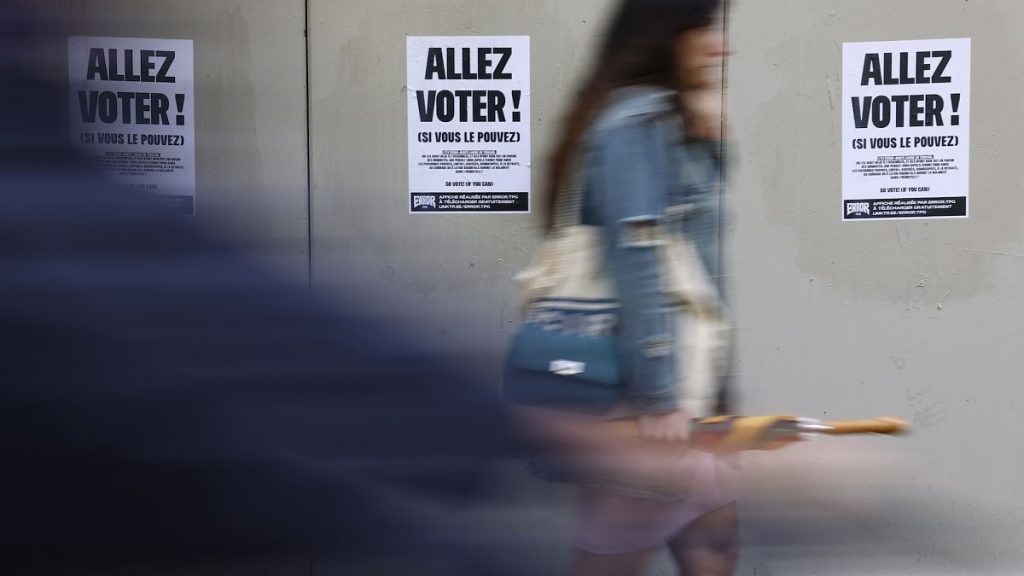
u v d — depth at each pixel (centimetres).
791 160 430
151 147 355
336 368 212
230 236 222
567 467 227
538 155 427
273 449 207
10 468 204
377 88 421
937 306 433
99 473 205
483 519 214
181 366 209
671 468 233
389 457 210
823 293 434
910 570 312
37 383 206
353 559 207
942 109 428
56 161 215
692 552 240
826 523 245
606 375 233
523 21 425
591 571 227
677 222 241
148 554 204
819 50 427
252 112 339
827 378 436
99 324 208
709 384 246
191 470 206
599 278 237
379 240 247
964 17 425
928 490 434
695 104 248
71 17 236
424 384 215
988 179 429
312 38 415
